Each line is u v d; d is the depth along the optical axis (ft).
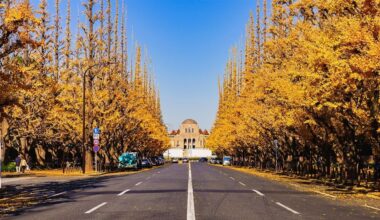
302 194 65.00
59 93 150.41
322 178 110.93
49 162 199.93
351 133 83.46
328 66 62.08
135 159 192.54
